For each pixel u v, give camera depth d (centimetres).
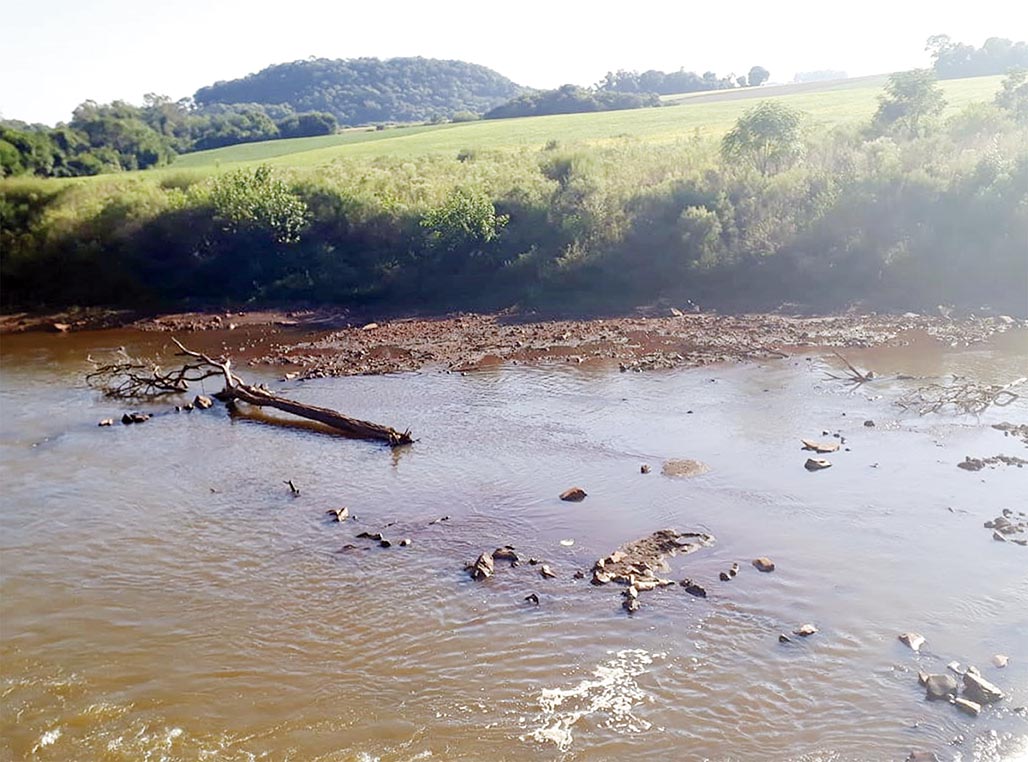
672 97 11925
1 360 3503
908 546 1557
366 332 3691
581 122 8438
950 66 9862
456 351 3275
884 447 2039
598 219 4134
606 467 2022
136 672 1314
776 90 10869
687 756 1076
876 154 4369
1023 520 1623
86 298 4488
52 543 1772
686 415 2364
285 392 2838
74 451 2345
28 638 1420
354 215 4519
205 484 2073
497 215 4356
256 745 1138
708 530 1667
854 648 1268
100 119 9806
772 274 3844
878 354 2902
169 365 3341
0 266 4578
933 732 1090
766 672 1227
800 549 1570
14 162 7144
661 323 3500
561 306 3862
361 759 1100
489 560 1570
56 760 1128
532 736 1127
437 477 2033
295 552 1684
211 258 4528
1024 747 1056
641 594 1448
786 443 2106
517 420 2408
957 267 3600
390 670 1287
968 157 4116
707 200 4147
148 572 1630
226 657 1343
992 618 1323
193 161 9175
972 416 2227
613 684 1223
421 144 7575
